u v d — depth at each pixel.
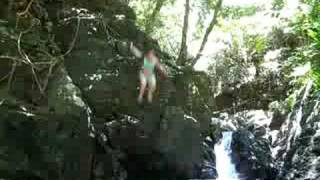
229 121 15.48
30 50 9.21
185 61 15.96
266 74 18.94
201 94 13.19
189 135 11.45
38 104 8.52
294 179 11.19
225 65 20.34
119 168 10.35
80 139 8.73
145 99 10.88
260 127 14.78
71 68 10.12
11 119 7.95
